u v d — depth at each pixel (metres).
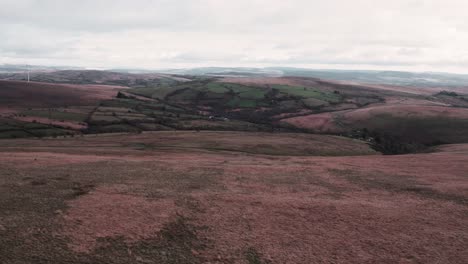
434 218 30.34
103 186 35.06
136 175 40.69
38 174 38.22
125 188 34.78
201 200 32.38
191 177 41.00
